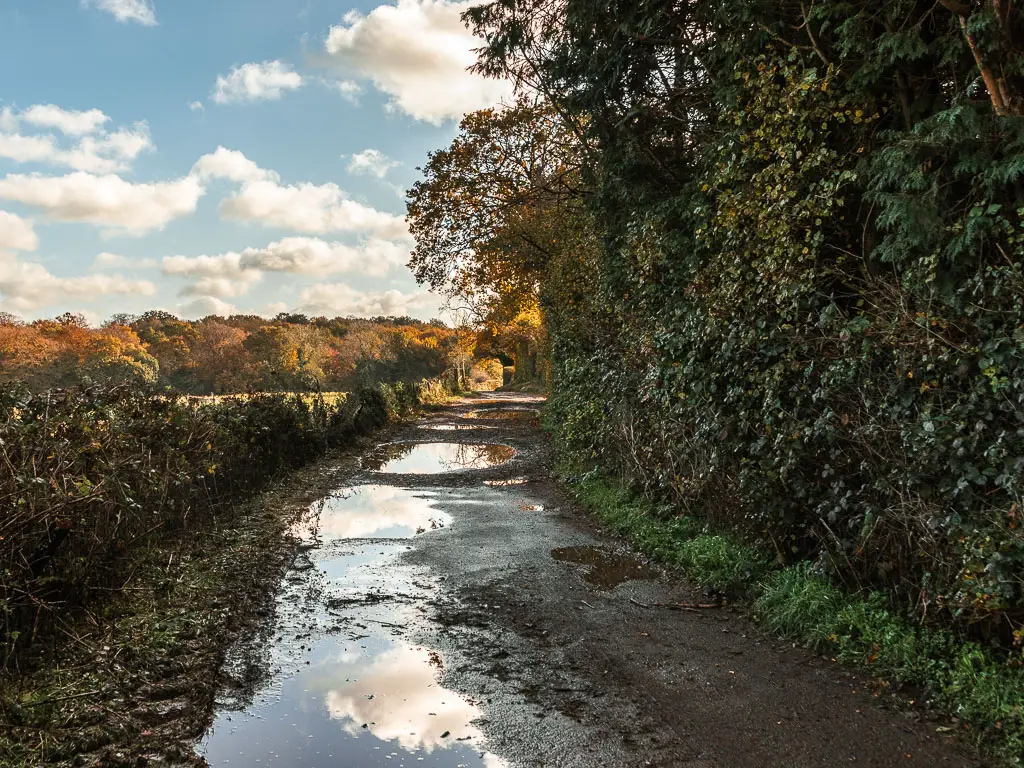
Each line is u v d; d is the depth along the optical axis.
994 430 4.16
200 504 8.15
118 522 5.47
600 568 6.96
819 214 5.66
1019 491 3.85
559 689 4.19
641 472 9.12
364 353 62.34
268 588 6.22
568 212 17.75
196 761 3.32
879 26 5.86
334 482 12.65
